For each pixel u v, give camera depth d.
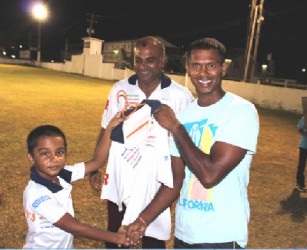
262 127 13.21
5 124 9.59
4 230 3.94
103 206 4.80
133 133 2.74
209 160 2.00
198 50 2.12
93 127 10.24
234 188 2.10
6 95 16.12
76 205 4.77
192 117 2.20
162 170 2.71
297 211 5.29
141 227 2.33
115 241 2.34
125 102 3.02
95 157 2.87
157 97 2.93
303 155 6.19
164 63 2.95
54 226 2.28
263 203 5.52
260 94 21.95
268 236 4.40
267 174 7.11
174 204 5.12
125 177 2.80
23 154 6.87
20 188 5.14
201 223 2.09
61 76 34.66
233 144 2.02
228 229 2.06
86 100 16.78
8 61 58.56
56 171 2.27
